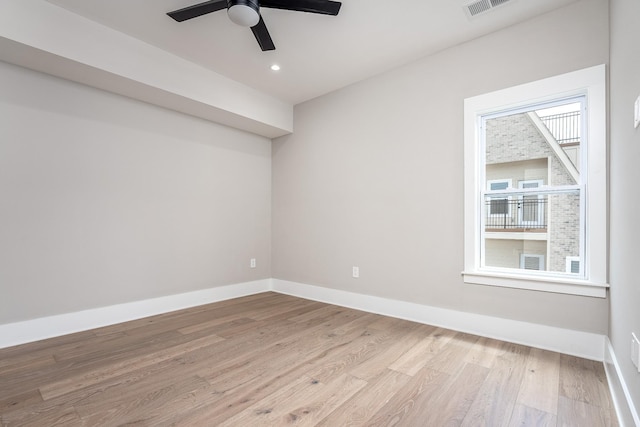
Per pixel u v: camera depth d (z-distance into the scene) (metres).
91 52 2.43
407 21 2.43
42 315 2.51
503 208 2.60
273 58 2.98
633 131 1.42
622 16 1.67
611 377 1.79
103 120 2.86
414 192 3.01
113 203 2.91
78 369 1.99
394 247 3.14
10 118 2.39
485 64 2.61
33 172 2.49
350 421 1.48
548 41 2.33
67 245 2.64
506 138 2.59
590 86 2.15
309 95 3.81
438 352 2.27
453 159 2.77
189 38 2.67
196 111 3.38
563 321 2.24
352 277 3.48
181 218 3.42
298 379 1.88
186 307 3.44
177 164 3.39
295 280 4.05
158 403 1.62
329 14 2.13
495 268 2.62
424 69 2.95
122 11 2.32
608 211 2.07
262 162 4.27
